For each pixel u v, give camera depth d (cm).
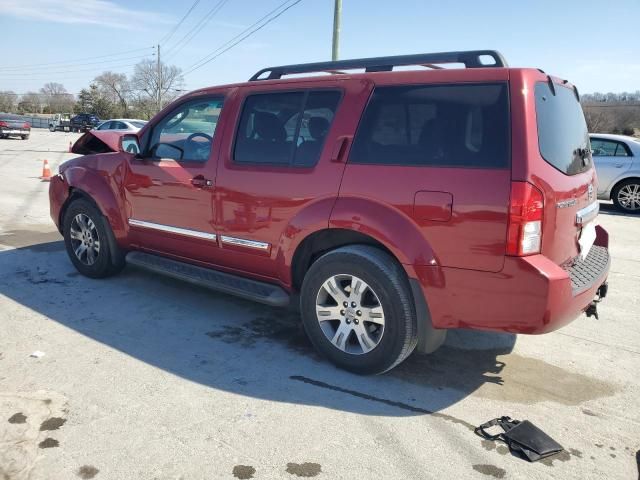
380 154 343
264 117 405
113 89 8019
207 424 299
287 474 260
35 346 391
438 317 326
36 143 3030
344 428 300
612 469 271
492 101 312
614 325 471
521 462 275
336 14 1611
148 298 500
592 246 431
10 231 772
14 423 293
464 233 308
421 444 288
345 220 346
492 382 360
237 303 494
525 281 296
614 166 1116
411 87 341
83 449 273
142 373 356
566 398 342
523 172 295
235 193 408
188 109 460
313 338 378
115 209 507
